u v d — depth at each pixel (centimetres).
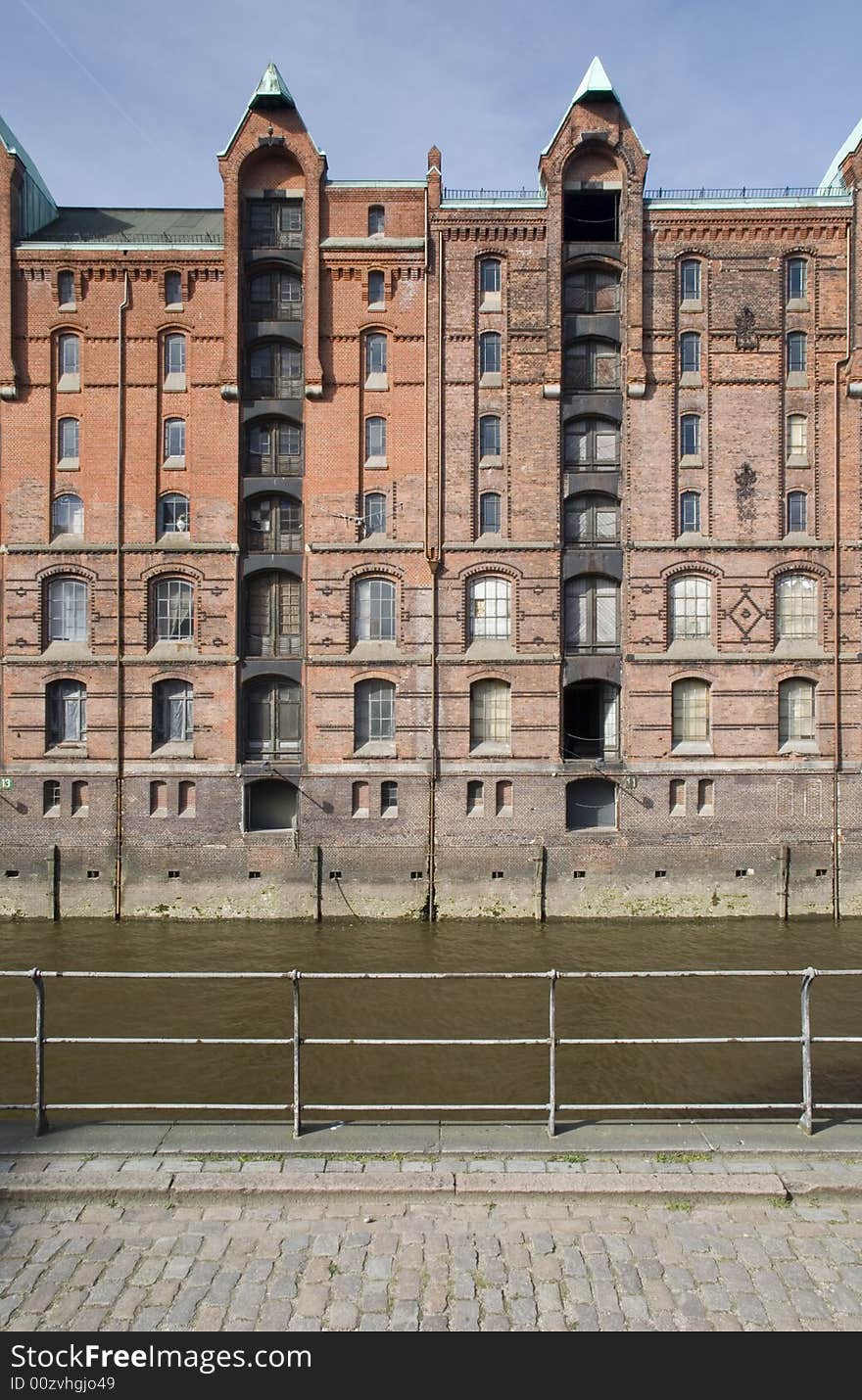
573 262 2995
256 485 3011
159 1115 1502
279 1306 693
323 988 2283
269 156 2997
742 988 2308
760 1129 952
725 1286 717
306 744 2988
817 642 3036
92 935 2795
